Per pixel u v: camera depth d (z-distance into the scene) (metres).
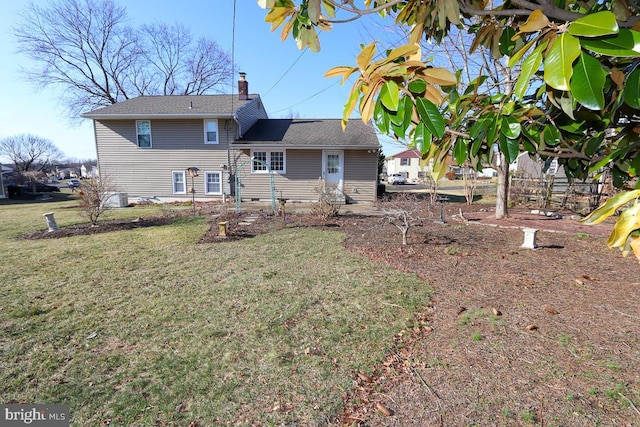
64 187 29.23
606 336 2.67
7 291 3.93
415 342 2.70
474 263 4.78
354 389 2.16
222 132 13.22
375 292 3.75
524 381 2.15
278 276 4.38
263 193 13.31
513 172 12.57
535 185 11.85
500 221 8.27
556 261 4.83
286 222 8.69
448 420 1.86
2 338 2.85
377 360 2.46
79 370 2.39
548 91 0.85
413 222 7.74
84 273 4.60
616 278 4.07
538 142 1.04
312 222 8.63
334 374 2.31
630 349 2.46
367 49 0.80
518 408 1.92
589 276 4.14
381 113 0.85
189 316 3.24
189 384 2.22
